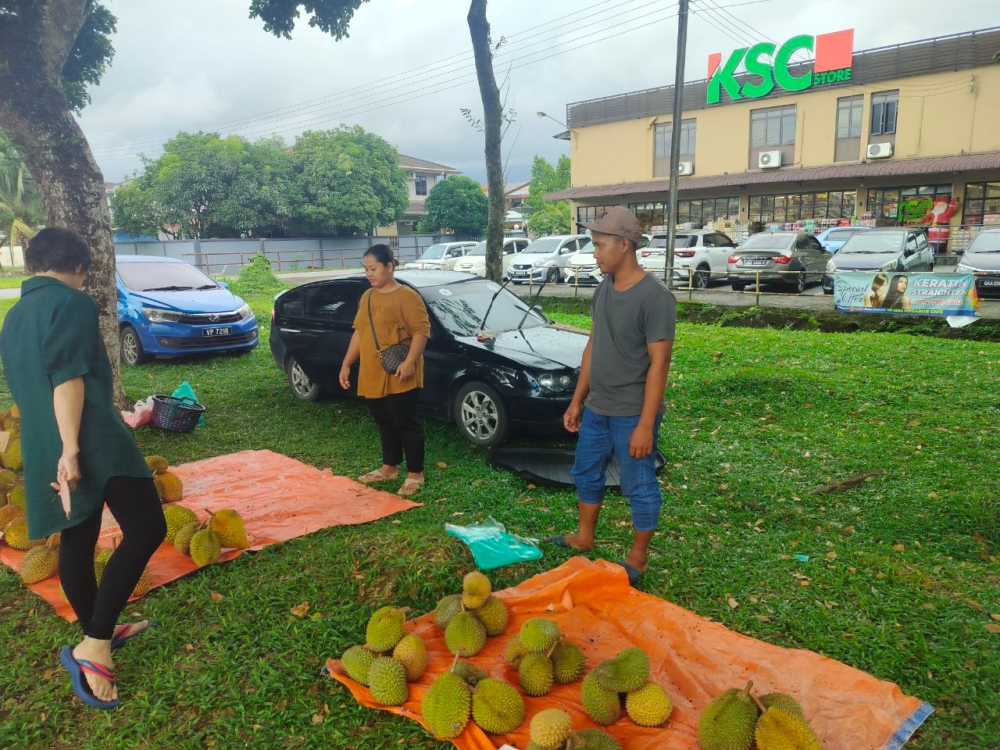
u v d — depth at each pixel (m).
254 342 10.88
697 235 19.64
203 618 3.45
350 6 9.12
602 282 3.69
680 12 15.41
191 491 5.12
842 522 4.63
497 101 10.71
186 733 2.73
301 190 38.72
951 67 23.81
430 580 3.60
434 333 6.47
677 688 2.85
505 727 2.55
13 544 4.15
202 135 38.56
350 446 6.30
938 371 8.23
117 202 37.09
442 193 44.78
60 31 6.34
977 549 4.16
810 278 17.42
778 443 6.19
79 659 2.85
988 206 24.27
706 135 29.11
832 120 26.33
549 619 3.13
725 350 9.89
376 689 2.74
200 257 35.56
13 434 4.99
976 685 2.89
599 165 32.12
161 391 8.38
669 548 4.20
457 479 5.40
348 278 7.24
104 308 6.95
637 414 3.58
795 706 2.40
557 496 5.02
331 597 3.55
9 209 37.91
